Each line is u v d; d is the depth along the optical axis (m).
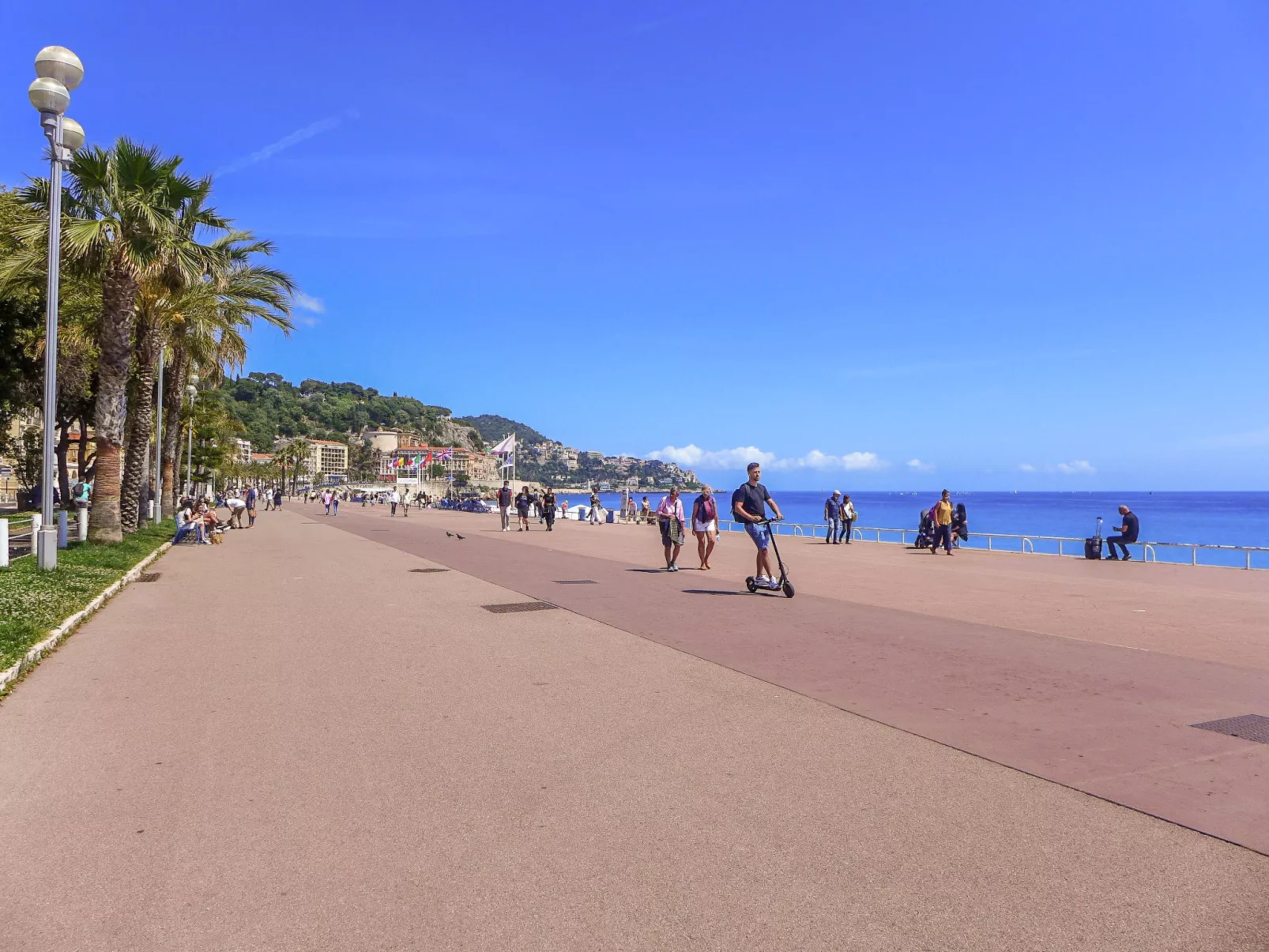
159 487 31.16
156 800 4.40
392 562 18.67
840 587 13.77
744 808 4.25
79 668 7.66
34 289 22.20
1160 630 9.46
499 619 10.39
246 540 27.25
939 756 5.05
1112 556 19.91
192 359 31.58
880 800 4.36
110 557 16.45
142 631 9.61
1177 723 5.71
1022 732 5.53
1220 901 3.28
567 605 11.55
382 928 3.12
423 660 7.97
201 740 5.46
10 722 5.89
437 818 4.16
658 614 10.73
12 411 30.48
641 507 45.16
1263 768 4.79
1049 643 8.63
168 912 3.24
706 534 16.62
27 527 22.03
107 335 19.09
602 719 5.91
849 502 27.28
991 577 15.63
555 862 3.66
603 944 3.00
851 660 7.84
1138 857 3.66
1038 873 3.52
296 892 3.40
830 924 3.13
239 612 11.07
